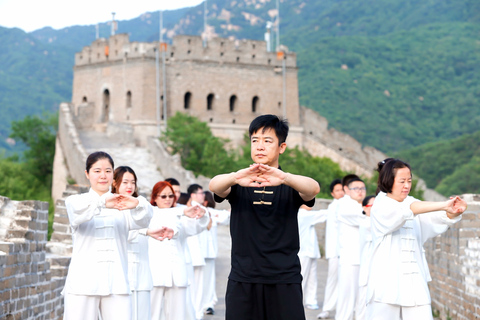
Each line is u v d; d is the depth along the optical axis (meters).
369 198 14.47
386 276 9.25
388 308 9.24
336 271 15.71
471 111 179.88
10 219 11.52
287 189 7.71
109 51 73.94
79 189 15.91
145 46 71.12
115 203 8.53
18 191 67.25
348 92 187.88
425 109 185.75
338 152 78.00
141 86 70.75
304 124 78.56
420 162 124.06
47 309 12.38
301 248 16.81
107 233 9.03
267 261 7.58
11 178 68.38
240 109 74.75
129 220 9.20
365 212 13.16
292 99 77.06
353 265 14.27
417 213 9.07
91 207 8.54
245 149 62.22
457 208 8.85
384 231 9.20
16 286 10.91
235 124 74.31
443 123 179.62
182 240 12.52
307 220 16.69
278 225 7.64
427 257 15.88
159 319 12.15
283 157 61.03
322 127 79.69
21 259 11.15
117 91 72.94
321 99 181.88
